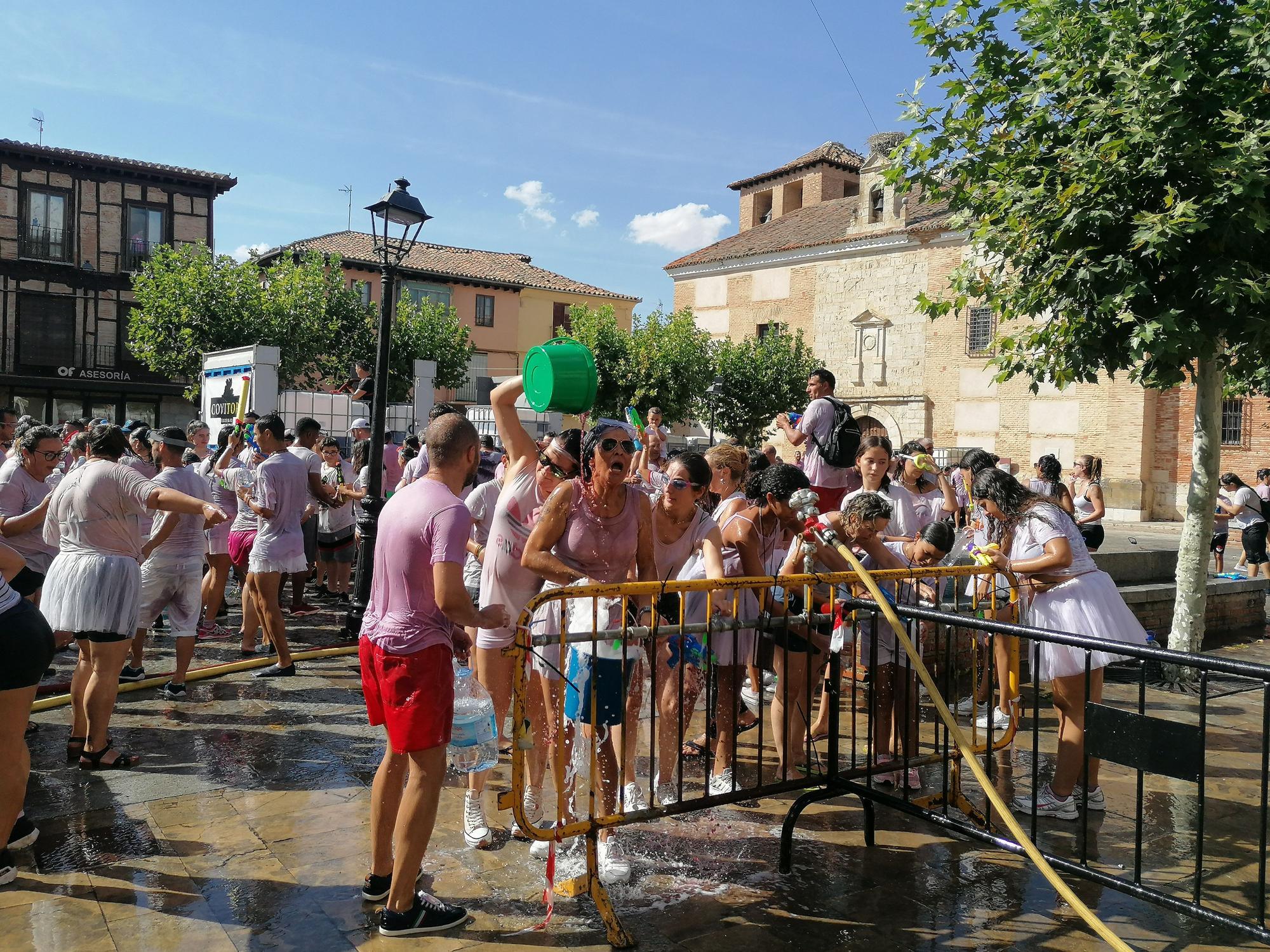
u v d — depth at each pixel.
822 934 3.18
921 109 7.00
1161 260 6.03
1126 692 7.05
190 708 5.74
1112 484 24.03
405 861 3.07
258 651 7.31
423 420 18.78
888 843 3.99
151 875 3.51
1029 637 3.24
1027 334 7.11
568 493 3.62
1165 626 9.07
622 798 3.40
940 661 6.07
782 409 28.23
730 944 3.11
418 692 3.06
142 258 30.12
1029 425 25.52
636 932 3.18
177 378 30.89
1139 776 3.00
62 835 3.86
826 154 34.78
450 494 3.20
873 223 29.17
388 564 3.16
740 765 4.95
